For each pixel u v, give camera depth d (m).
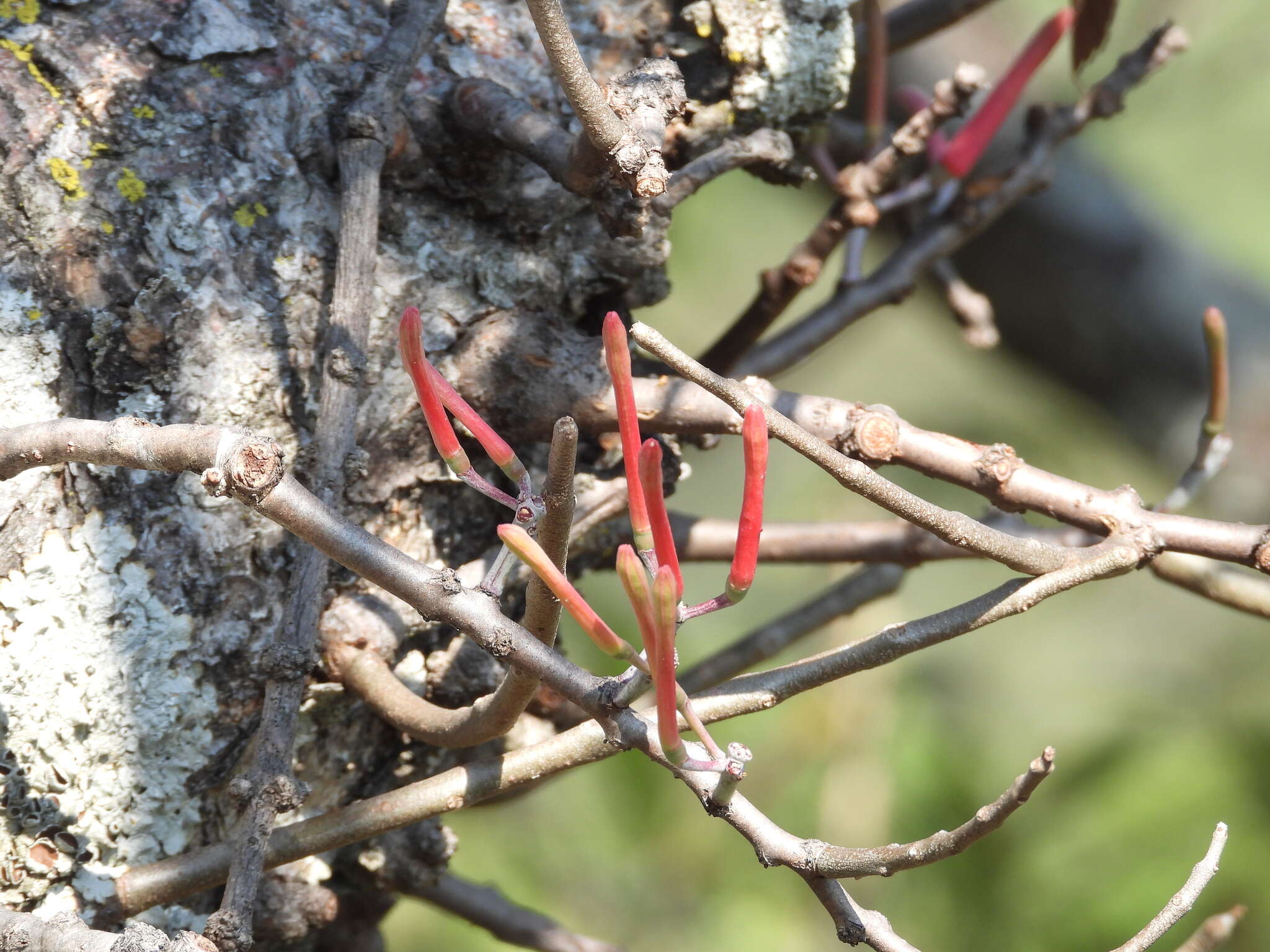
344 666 0.50
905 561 0.57
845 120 0.73
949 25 0.63
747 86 0.53
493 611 0.46
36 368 0.48
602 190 0.49
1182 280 0.99
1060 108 0.59
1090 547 0.49
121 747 0.49
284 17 0.51
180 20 0.50
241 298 0.49
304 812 0.51
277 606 0.50
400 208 0.51
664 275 0.55
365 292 0.49
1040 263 0.97
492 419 0.52
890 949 0.46
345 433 0.48
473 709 0.48
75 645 0.48
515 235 0.52
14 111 0.48
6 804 0.48
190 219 0.49
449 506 0.52
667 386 0.51
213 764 0.49
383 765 0.52
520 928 0.58
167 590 0.49
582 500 0.53
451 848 0.52
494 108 0.50
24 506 0.48
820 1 0.53
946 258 0.68
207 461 0.45
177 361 0.49
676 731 0.44
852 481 0.46
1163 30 0.58
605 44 0.53
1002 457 0.50
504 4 0.53
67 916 0.45
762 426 0.44
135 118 0.49
